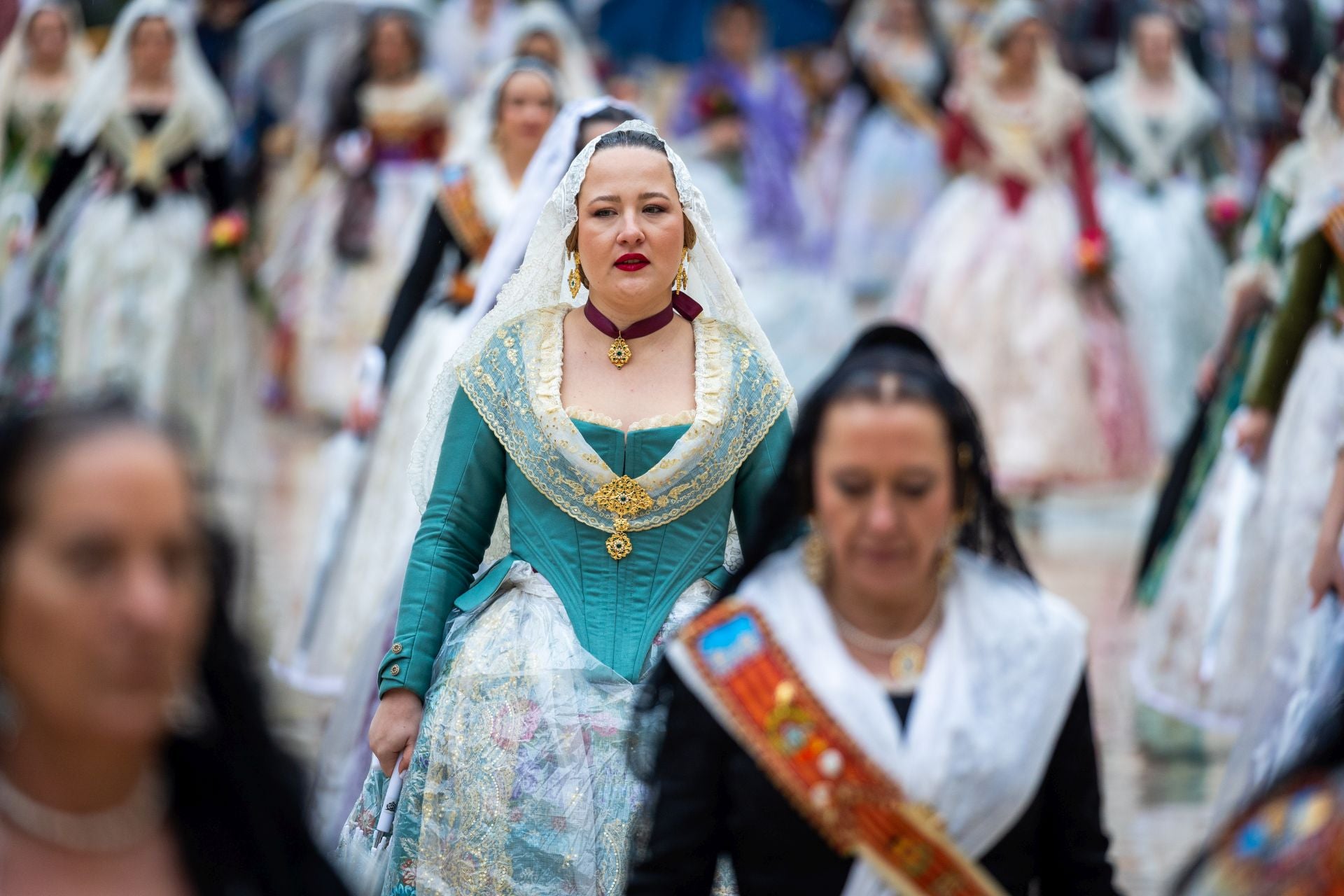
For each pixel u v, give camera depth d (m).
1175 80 29.31
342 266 27.95
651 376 9.35
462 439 9.36
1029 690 6.34
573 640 8.94
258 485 23.89
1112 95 29.23
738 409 9.23
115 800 5.26
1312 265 13.61
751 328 9.52
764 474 9.30
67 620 4.92
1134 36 29.38
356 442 15.02
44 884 5.13
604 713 8.81
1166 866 12.14
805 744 6.27
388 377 14.85
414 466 9.71
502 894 8.61
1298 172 14.41
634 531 9.11
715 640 6.45
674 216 9.27
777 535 6.67
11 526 4.95
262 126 30.19
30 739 5.12
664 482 9.09
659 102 36.00
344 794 11.55
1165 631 15.04
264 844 5.52
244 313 24.38
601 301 9.44
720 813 6.53
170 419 5.21
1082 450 24.41
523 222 11.27
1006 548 6.65
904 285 26.00
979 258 25.09
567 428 9.07
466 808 8.69
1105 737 15.26
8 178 24.70
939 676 6.36
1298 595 13.75
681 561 9.14
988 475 6.61
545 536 9.17
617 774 8.73
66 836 5.16
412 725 8.99
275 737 5.66
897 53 36.81
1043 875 6.62
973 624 6.44
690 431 9.09
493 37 31.86
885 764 6.25
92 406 5.16
